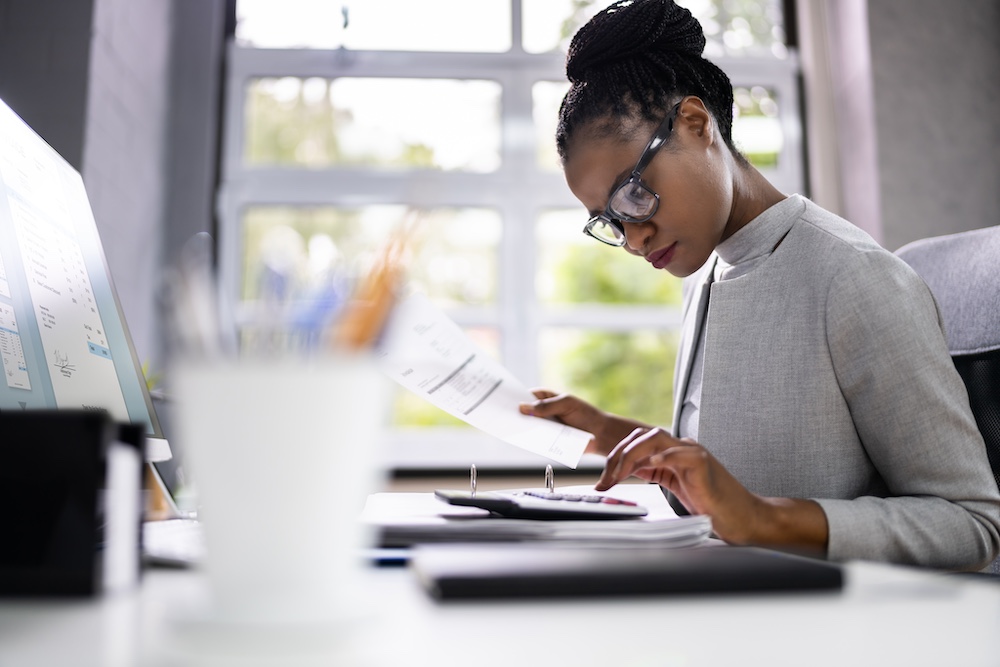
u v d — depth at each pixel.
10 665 0.25
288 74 2.77
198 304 0.28
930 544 0.74
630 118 1.05
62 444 0.37
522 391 1.14
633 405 2.69
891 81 2.65
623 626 0.31
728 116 1.14
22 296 0.63
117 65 2.31
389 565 0.49
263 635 0.26
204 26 2.73
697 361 1.18
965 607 0.35
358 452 0.29
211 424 0.28
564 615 0.33
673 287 2.74
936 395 0.85
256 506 0.27
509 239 2.73
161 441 0.79
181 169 2.67
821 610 0.34
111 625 0.31
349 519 0.29
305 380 0.28
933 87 2.65
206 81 2.71
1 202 0.64
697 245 1.07
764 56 2.90
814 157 2.84
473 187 2.74
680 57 1.08
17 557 0.36
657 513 0.84
